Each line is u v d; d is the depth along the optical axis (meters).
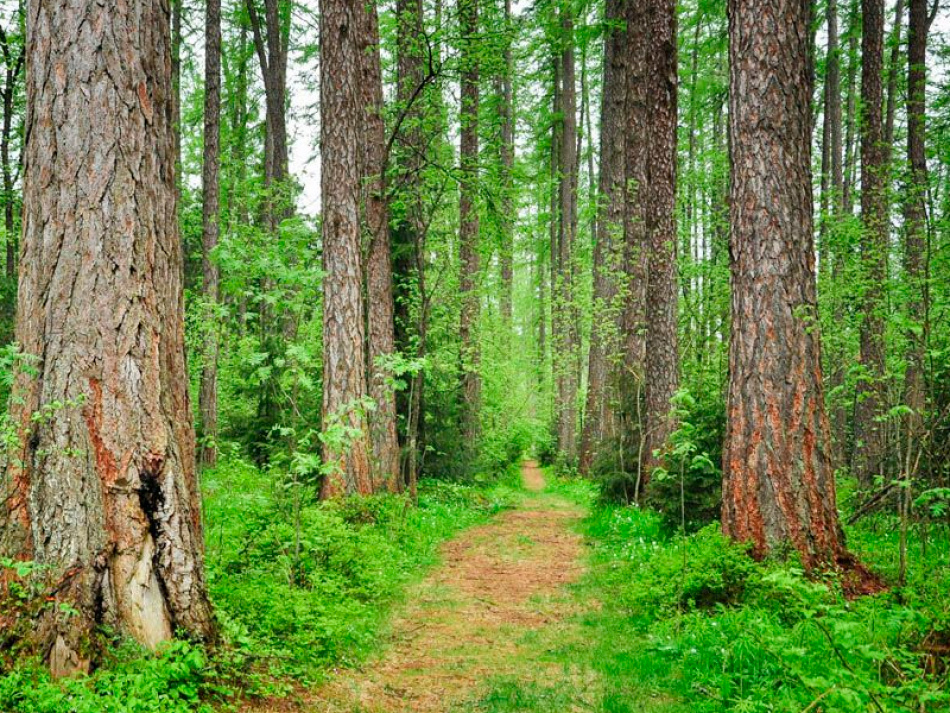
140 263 4.32
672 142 12.92
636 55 15.70
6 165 12.33
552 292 26.50
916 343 7.18
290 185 16.78
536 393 35.22
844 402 11.66
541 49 17.52
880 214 10.19
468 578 8.65
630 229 15.02
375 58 13.47
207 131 15.66
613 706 4.43
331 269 10.94
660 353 12.65
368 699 4.71
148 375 4.30
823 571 6.26
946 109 12.12
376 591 7.29
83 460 4.06
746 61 6.91
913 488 7.29
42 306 4.17
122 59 4.29
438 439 15.99
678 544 8.12
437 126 13.48
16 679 3.53
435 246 15.49
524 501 18.19
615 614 6.75
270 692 4.41
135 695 3.60
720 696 4.31
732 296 7.00
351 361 10.88
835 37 20.45
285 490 8.26
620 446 13.58
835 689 3.10
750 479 6.69
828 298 11.06
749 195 6.85
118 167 4.25
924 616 4.34
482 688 4.93
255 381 7.71
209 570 5.84
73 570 3.97
